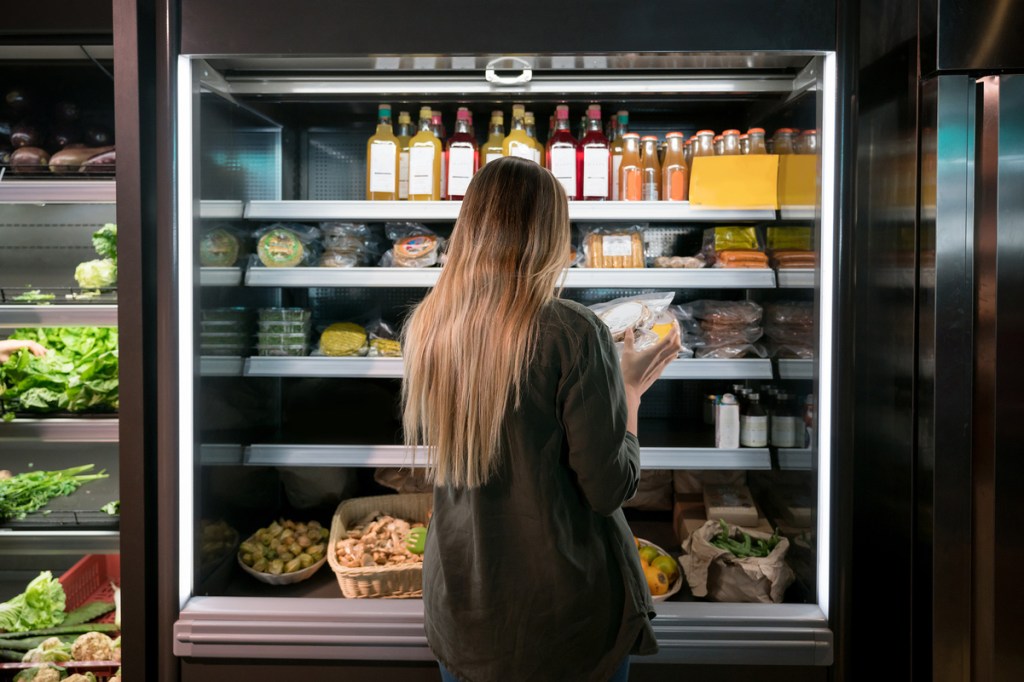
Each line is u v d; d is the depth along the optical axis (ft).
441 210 6.66
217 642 5.91
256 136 7.31
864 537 6.31
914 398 5.62
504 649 4.31
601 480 4.14
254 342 7.33
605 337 4.31
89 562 7.84
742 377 6.73
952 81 5.24
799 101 6.24
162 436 5.80
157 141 5.72
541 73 6.42
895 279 5.85
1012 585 5.38
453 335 4.20
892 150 5.87
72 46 6.37
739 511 7.38
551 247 4.32
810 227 6.00
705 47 5.68
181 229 5.81
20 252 8.06
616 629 4.42
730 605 6.08
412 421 4.53
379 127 7.05
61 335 7.46
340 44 5.75
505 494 4.33
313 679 6.07
